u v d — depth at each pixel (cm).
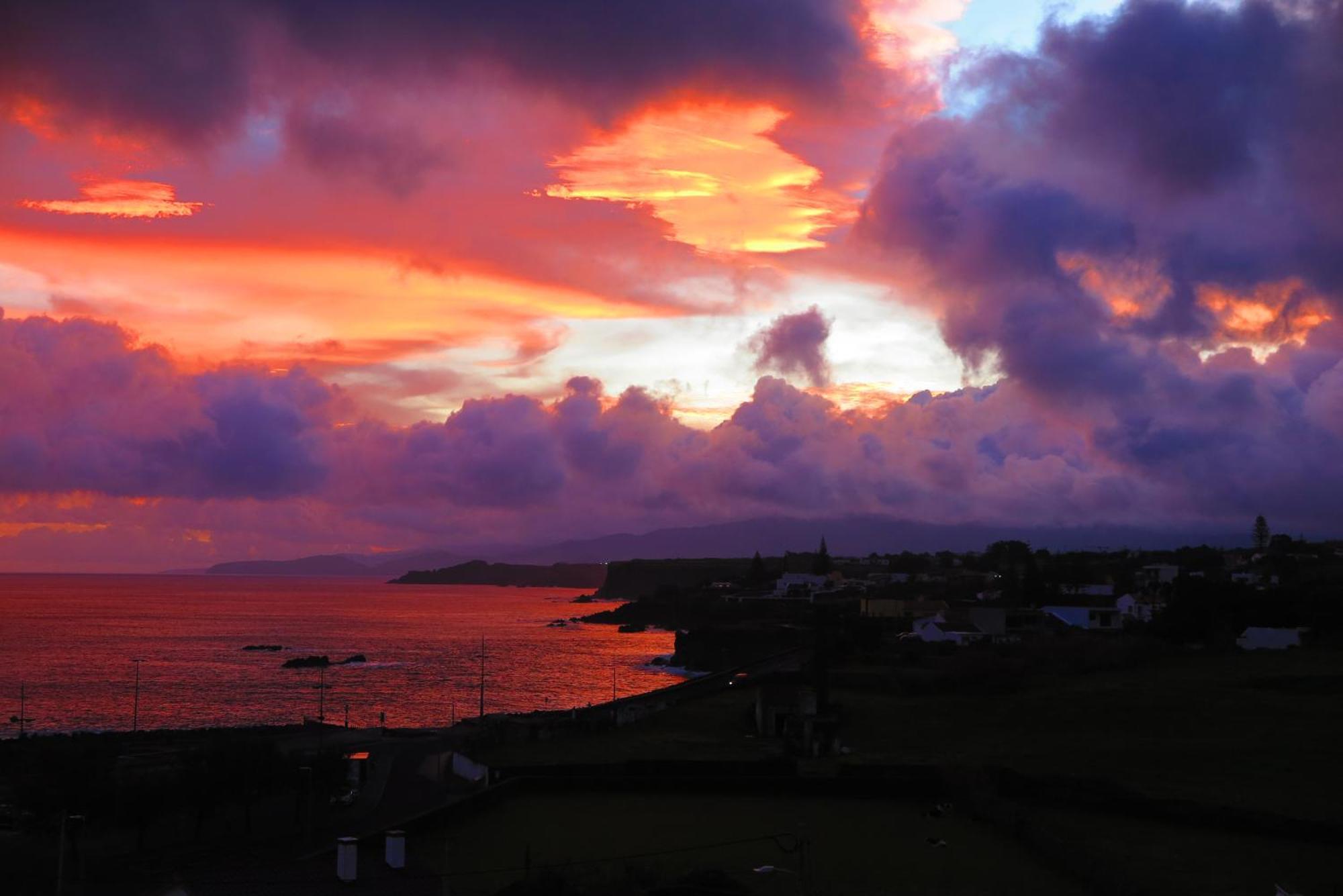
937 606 17675
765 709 8850
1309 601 13062
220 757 6262
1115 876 4444
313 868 4072
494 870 4694
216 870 4106
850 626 14575
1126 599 16425
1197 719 8338
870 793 6372
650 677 19350
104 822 5656
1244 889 4569
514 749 8231
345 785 6831
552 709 14112
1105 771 6906
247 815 6081
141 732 11075
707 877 4462
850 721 8912
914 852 5109
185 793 5819
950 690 10038
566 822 5728
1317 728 7925
